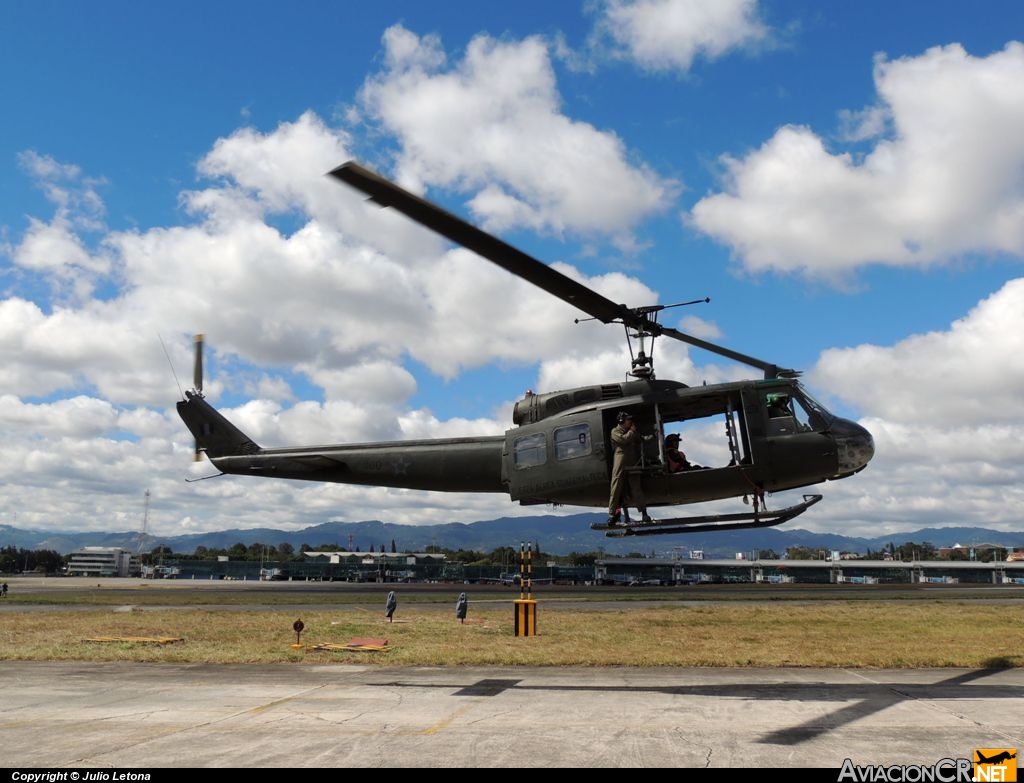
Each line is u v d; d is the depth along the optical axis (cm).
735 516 1294
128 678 1381
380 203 861
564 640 2178
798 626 2798
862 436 1295
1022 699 1157
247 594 5194
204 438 2025
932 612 3656
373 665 1584
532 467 1367
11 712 1038
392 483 1658
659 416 1306
